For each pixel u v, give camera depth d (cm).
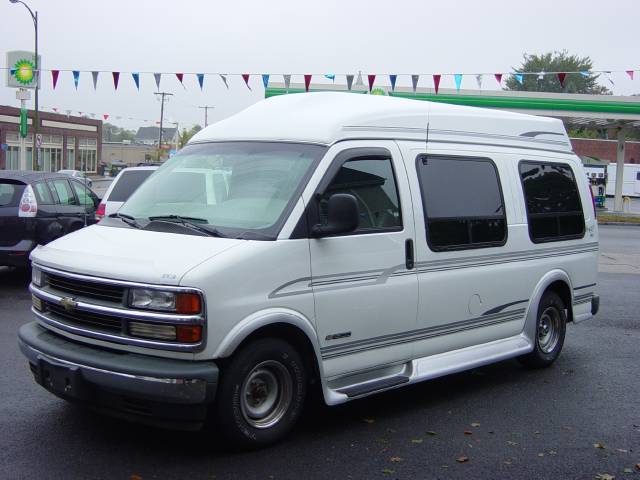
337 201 509
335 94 617
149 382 453
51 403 595
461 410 623
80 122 6681
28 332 533
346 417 595
